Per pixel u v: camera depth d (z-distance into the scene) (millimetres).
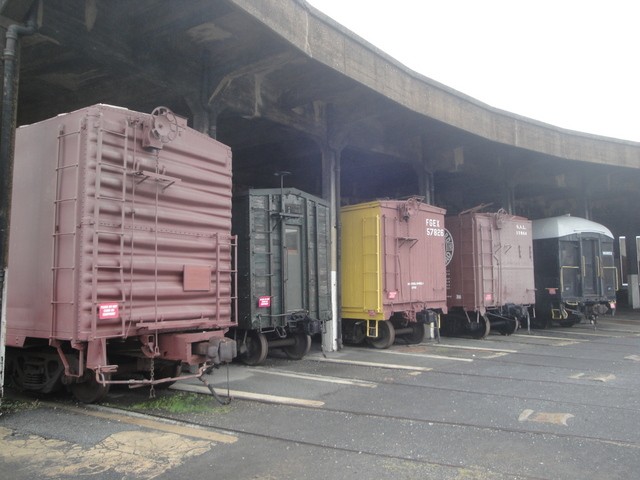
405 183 22078
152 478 4648
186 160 7516
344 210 14062
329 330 13117
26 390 7719
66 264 6328
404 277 13672
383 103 12875
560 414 6738
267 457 5188
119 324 6406
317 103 13562
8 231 6547
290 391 8258
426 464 4992
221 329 8133
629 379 9133
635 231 31375
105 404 7273
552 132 18062
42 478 4629
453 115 14250
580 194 22344
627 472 4754
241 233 10922
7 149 6574
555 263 18406
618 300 35062
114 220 6441
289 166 18062
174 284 7188
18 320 6859
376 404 7375
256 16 8188
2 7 6645
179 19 8812
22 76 10742
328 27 10242
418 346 14133
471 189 23797
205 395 7961
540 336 16812
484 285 16031
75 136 6488
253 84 11617
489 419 6543
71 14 8086
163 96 11070
